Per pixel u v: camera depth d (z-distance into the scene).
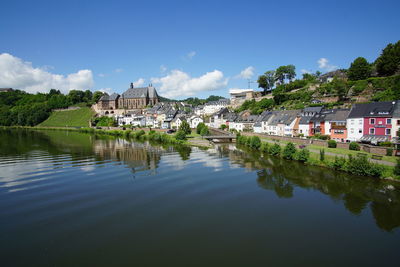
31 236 21.72
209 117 149.38
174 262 17.95
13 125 170.12
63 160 51.50
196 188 33.66
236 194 31.28
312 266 17.41
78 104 193.25
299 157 45.88
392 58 84.69
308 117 69.19
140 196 30.88
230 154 56.97
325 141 52.16
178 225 23.50
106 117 161.25
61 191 32.56
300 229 22.48
